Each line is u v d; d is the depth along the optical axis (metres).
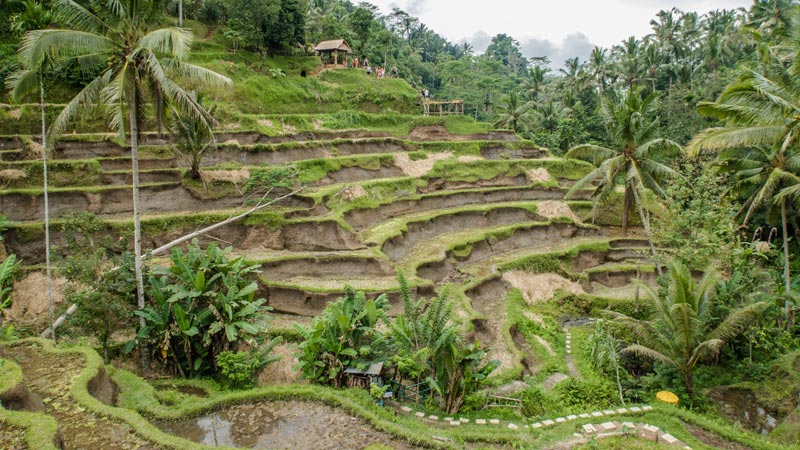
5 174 32.25
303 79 57.78
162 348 21.58
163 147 39.16
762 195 30.34
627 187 44.25
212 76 21.62
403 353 19.91
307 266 31.58
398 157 49.19
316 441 15.36
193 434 15.66
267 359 21.16
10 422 12.43
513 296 33.50
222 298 21.53
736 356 29.48
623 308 34.75
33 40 18.50
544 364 26.47
